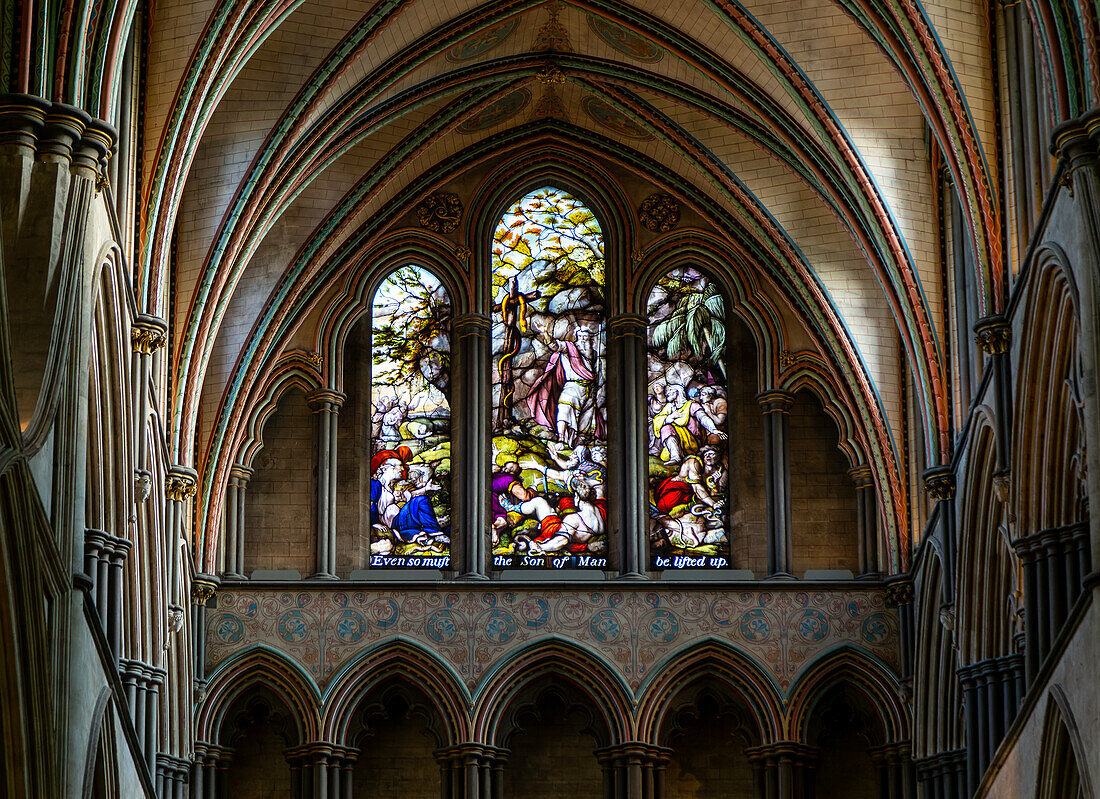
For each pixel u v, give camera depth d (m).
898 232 34.88
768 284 40.84
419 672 37.78
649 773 37.53
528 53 38.31
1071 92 24.66
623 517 39.28
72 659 22.36
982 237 29.83
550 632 38.03
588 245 41.34
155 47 29.41
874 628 38.28
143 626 31.61
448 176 40.84
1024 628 28.52
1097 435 22.81
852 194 35.53
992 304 29.64
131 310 28.09
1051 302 26.41
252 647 37.59
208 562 37.72
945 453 34.38
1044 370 27.36
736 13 34.28
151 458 31.36
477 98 39.09
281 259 38.53
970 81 29.94
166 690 34.53
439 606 38.12
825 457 40.22
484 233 41.06
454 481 39.69
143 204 29.20
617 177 41.44
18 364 21.66
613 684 37.81
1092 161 23.59
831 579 38.88
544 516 39.75
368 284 40.84
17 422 20.11
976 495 32.12
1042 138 27.94
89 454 26.84
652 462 40.25
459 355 40.38
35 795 20.89
